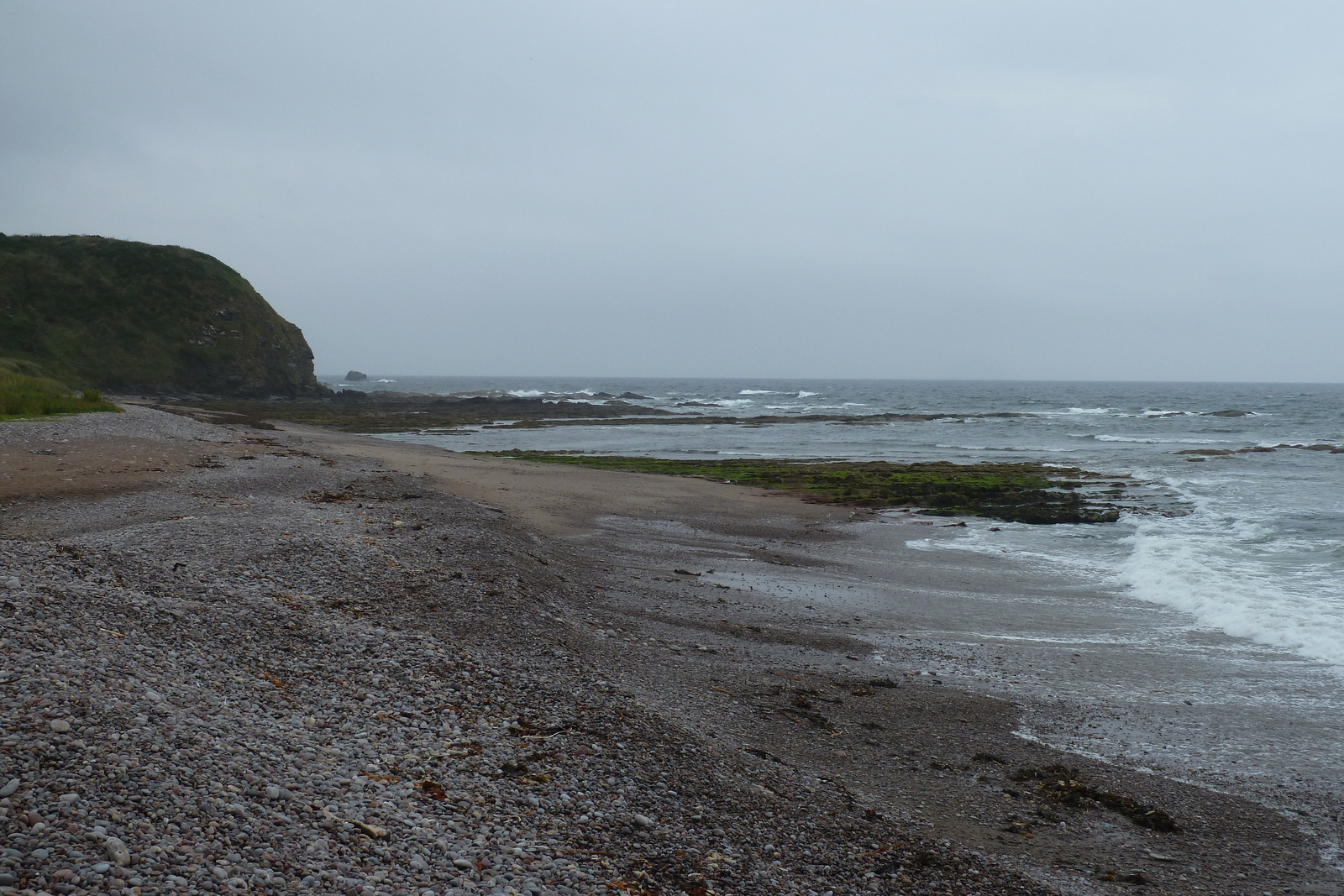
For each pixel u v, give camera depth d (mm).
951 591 15633
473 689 7715
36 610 6676
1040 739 8750
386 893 4340
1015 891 5699
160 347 71812
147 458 22172
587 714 7555
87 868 3857
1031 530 22547
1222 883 6102
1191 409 92000
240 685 6688
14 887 3605
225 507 15812
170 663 6633
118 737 5012
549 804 5801
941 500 26938
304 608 9375
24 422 26172
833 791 7051
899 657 11531
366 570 11469
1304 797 7559
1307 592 14695
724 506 25625
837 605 14336
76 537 12625
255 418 55406
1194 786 7742
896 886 5574
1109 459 39125
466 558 13117
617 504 24500
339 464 26594
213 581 9742
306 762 5605
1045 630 13047
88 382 66250
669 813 6027
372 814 5105
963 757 8227
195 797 4691
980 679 10672
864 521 24062
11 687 5207
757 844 5836
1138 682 10594
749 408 97812
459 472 29266
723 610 13477
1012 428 64250
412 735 6512
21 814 4105
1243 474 32625
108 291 72812
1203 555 17969
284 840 4574
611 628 11602
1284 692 10250
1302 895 5977
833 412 89938
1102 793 7375
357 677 7504
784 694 9594
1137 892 5883
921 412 88625
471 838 5105
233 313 77188
